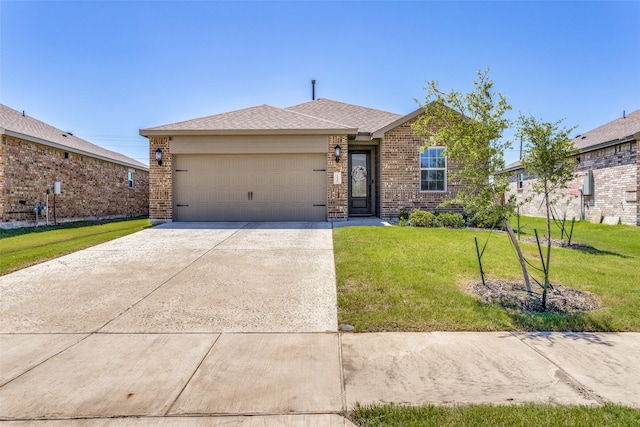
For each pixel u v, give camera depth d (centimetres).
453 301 460
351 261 641
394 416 237
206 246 801
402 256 677
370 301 464
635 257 738
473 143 468
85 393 266
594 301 467
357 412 242
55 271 612
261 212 1198
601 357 323
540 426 225
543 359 320
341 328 392
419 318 414
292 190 1198
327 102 1695
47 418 236
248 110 1391
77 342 357
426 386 276
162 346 348
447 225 1099
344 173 1190
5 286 533
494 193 476
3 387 274
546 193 717
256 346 349
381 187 1255
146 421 234
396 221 1209
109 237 914
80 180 1608
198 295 495
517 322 401
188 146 1177
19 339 363
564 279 561
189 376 292
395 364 312
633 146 1285
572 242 913
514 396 262
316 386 277
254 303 466
